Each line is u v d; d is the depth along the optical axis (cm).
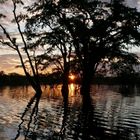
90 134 1677
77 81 5000
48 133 1661
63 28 4831
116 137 1628
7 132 1658
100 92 6306
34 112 2545
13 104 3192
